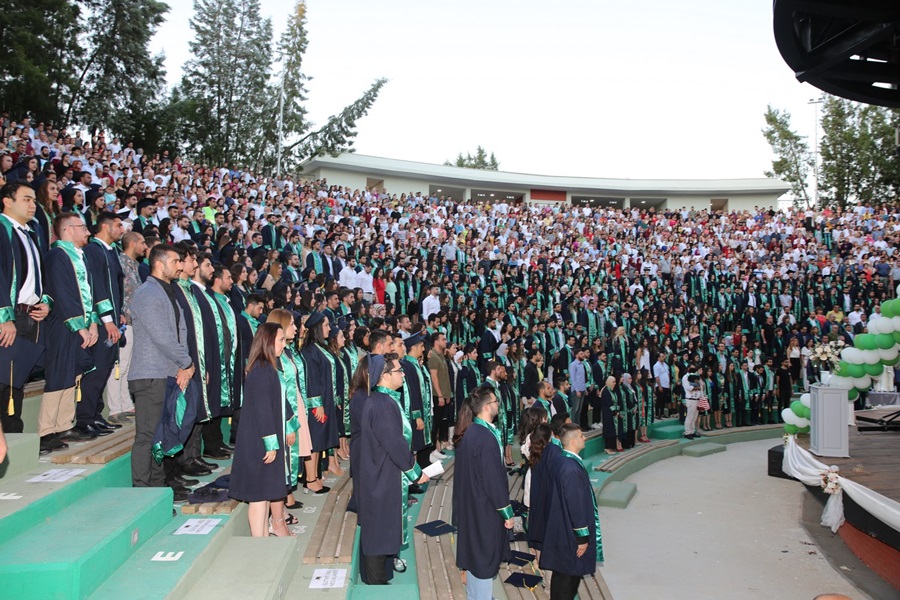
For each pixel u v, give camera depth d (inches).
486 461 198.5
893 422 510.0
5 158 363.3
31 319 185.8
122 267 250.1
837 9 287.7
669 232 1178.6
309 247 599.2
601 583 288.5
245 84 1502.2
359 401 216.2
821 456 405.1
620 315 813.9
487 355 550.6
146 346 187.3
